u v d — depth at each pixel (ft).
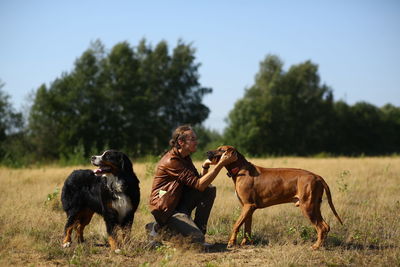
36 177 40.70
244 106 159.43
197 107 150.61
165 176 20.36
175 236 19.77
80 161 71.97
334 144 173.88
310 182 19.90
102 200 19.44
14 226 22.40
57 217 24.85
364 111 187.93
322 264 17.66
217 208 26.94
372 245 20.77
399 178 41.91
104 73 133.18
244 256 18.97
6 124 124.98
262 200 20.75
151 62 147.13
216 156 21.25
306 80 165.68
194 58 151.53
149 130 136.36
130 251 19.29
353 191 34.12
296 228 23.11
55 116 125.49
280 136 158.51
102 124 130.62
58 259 18.40
